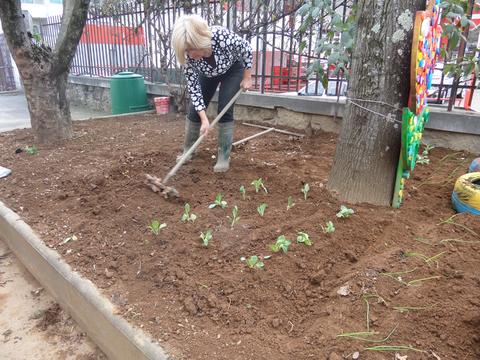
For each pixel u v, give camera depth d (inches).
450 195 134.0
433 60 117.2
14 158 198.5
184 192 144.2
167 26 335.6
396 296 84.7
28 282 125.3
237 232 113.0
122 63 398.3
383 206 122.5
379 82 113.0
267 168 161.2
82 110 427.2
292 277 94.8
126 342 81.0
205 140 211.6
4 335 103.7
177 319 84.3
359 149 121.3
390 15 107.3
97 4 402.0
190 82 148.1
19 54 207.5
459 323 76.0
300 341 76.3
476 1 178.4
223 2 266.7
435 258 96.3
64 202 143.9
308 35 233.1
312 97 233.1
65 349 98.1
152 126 271.1
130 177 161.5
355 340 74.4
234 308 86.0
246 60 153.3
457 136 179.9
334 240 105.0
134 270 102.7
